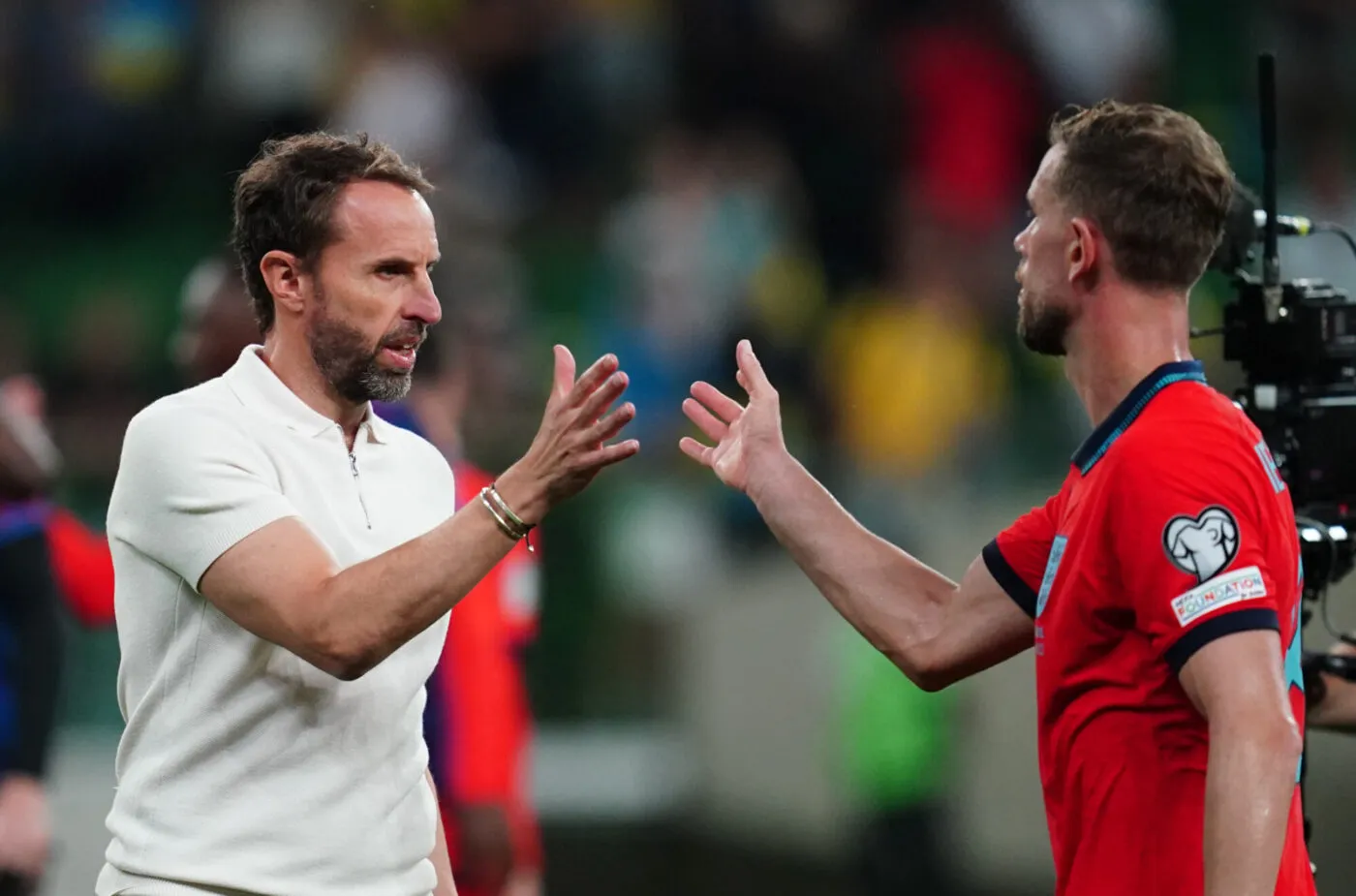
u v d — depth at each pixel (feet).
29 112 116.37
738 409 36.19
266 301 31.73
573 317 106.93
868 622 33.68
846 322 101.96
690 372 102.17
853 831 73.10
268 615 28.66
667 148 116.67
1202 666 26.91
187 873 29.71
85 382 101.40
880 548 34.12
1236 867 25.94
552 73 120.47
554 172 119.14
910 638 33.30
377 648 28.35
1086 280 29.84
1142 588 27.71
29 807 48.37
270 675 30.01
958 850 72.02
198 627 30.09
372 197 30.66
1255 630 26.84
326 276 30.55
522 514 28.60
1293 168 109.70
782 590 78.18
